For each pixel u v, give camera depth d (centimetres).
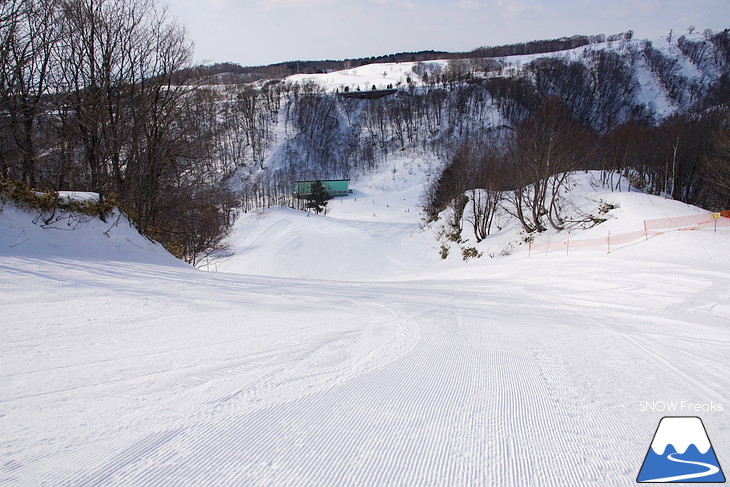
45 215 1343
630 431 318
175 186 2134
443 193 5444
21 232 1236
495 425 321
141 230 1725
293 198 10275
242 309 762
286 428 304
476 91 15200
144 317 653
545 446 291
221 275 1335
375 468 256
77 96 1598
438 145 13050
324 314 750
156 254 1602
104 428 296
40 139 1625
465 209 4544
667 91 14638
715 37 17862
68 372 406
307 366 446
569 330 692
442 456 273
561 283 1404
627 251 2069
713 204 4394
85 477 238
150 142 1853
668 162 4384
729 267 1504
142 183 1834
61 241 1315
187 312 708
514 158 3459
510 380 426
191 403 342
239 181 11662
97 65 1620
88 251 1357
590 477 254
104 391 362
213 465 254
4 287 776
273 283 1223
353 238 5434
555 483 246
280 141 13562
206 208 2411
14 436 282
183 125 2042
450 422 323
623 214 2734
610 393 398
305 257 4581
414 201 10369
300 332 598
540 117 3278
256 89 15800
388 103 16225
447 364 473
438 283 1566
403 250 4850
